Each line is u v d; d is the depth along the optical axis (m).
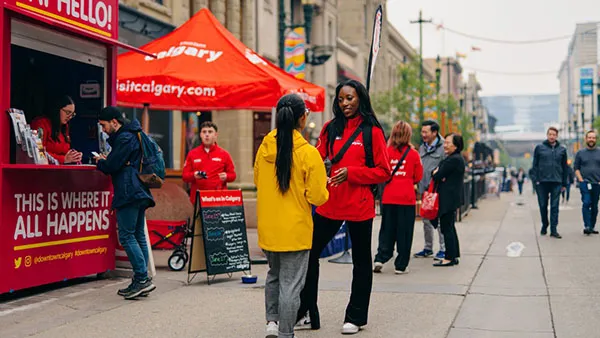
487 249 12.41
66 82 8.55
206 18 10.77
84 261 8.17
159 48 10.42
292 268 5.50
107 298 7.48
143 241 7.72
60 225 7.78
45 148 8.20
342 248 11.97
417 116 48.09
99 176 8.42
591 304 7.32
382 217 9.84
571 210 23.23
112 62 8.70
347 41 47.31
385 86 56.09
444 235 10.43
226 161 10.30
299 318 6.21
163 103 9.79
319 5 35.03
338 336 6.02
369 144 6.10
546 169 14.26
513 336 6.07
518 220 19.27
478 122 133.75
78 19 8.17
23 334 5.93
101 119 7.42
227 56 10.03
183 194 10.28
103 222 8.49
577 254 11.41
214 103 9.68
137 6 16.70
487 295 7.94
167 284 8.43
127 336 5.93
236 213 8.84
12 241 7.11
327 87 36.41
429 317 6.77
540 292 8.06
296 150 5.45
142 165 7.51
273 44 25.80
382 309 7.12
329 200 6.09
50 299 7.38
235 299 7.58
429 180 11.57
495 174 40.97
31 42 7.54
